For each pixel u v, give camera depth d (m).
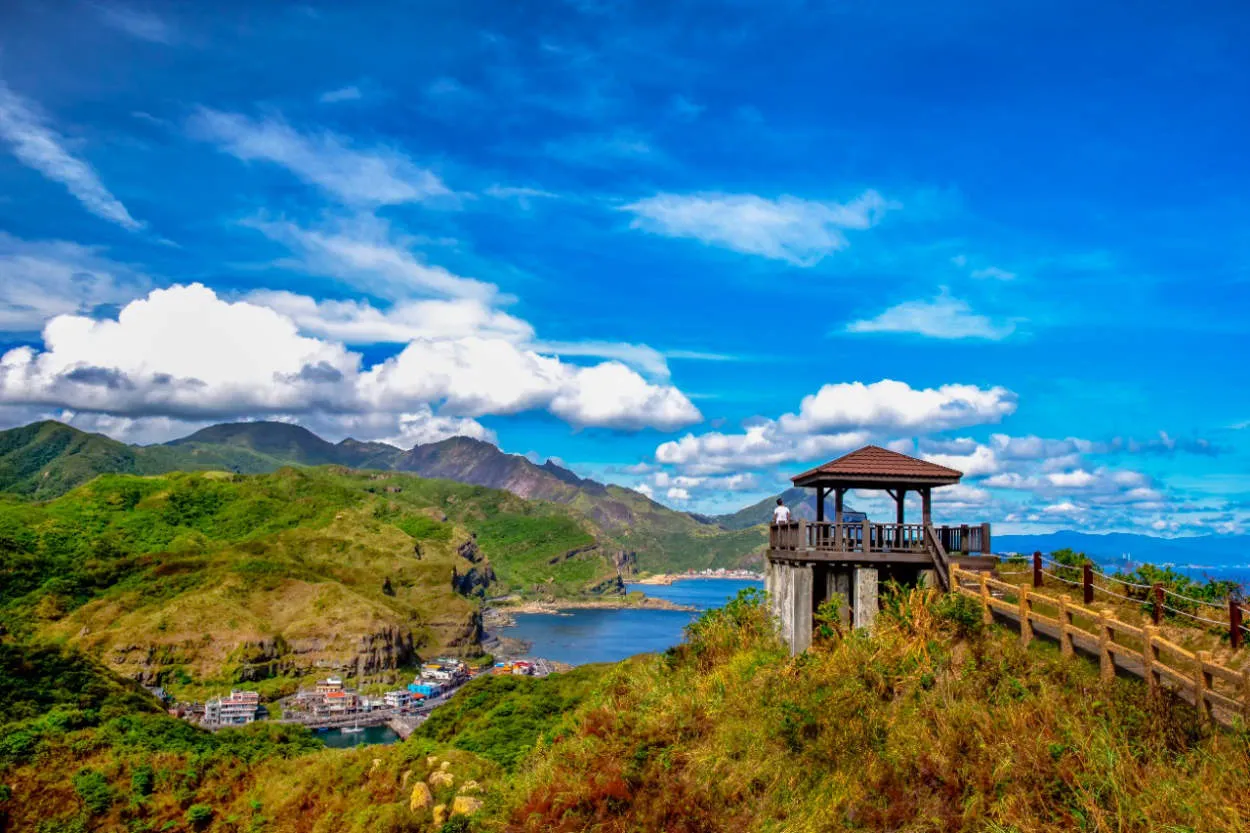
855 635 22.52
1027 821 12.94
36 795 43.72
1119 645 15.98
